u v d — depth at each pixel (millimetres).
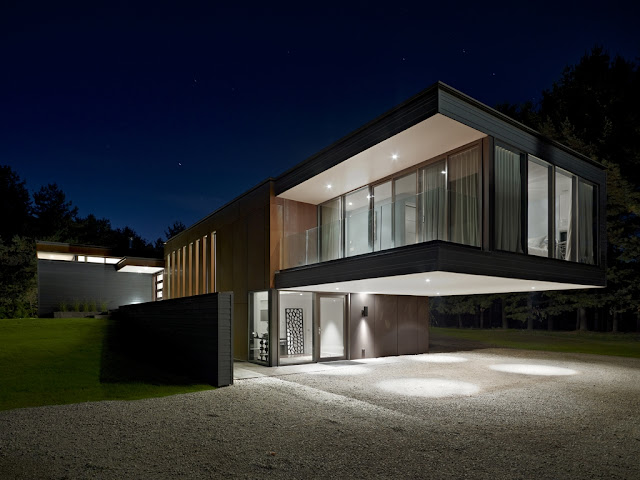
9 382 8445
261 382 9477
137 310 14641
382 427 5910
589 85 23234
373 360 13586
